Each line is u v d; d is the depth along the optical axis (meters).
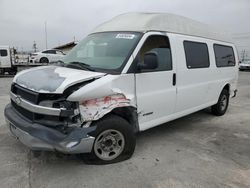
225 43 7.15
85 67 4.13
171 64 4.91
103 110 3.74
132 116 4.26
